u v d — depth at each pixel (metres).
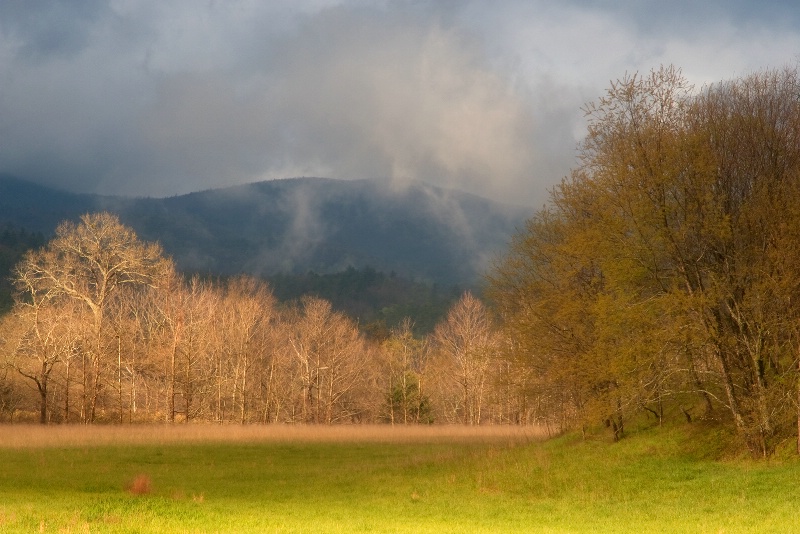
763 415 24.02
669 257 26.95
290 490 25.25
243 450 39.38
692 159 25.92
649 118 27.50
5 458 31.58
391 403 76.56
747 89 30.53
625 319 26.08
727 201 27.33
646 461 26.62
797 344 24.64
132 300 67.69
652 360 25.61
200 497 22.12
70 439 38.88
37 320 51.69
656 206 26.47
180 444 40.16
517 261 33.66
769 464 23.36
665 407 34.00
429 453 39.03
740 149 28.03
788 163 27.47
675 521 17.80
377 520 18.41
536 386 32.50
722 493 20.73
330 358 74.31
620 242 27.02
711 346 25.31
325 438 48.00
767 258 25.03
